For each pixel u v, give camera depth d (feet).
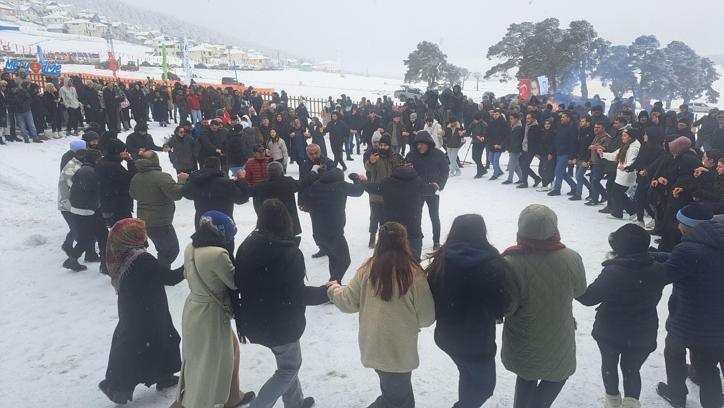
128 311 13.12
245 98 81.30
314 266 23.93
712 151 21.34
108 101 57.82
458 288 10.10
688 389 13.64
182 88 66.90
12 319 18.98
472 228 10.43
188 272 11.89
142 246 13.30
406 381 11.09
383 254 10.52
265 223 11.52
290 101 113.70
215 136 37.88
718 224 11.64
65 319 18.99
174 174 46.83
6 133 50.72
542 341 10.51
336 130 48.75
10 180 37.93
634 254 10.97
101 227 22.34
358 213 33.73
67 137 52.75
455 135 44.75
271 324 11.34
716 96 131.64
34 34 408.26
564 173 35.70
